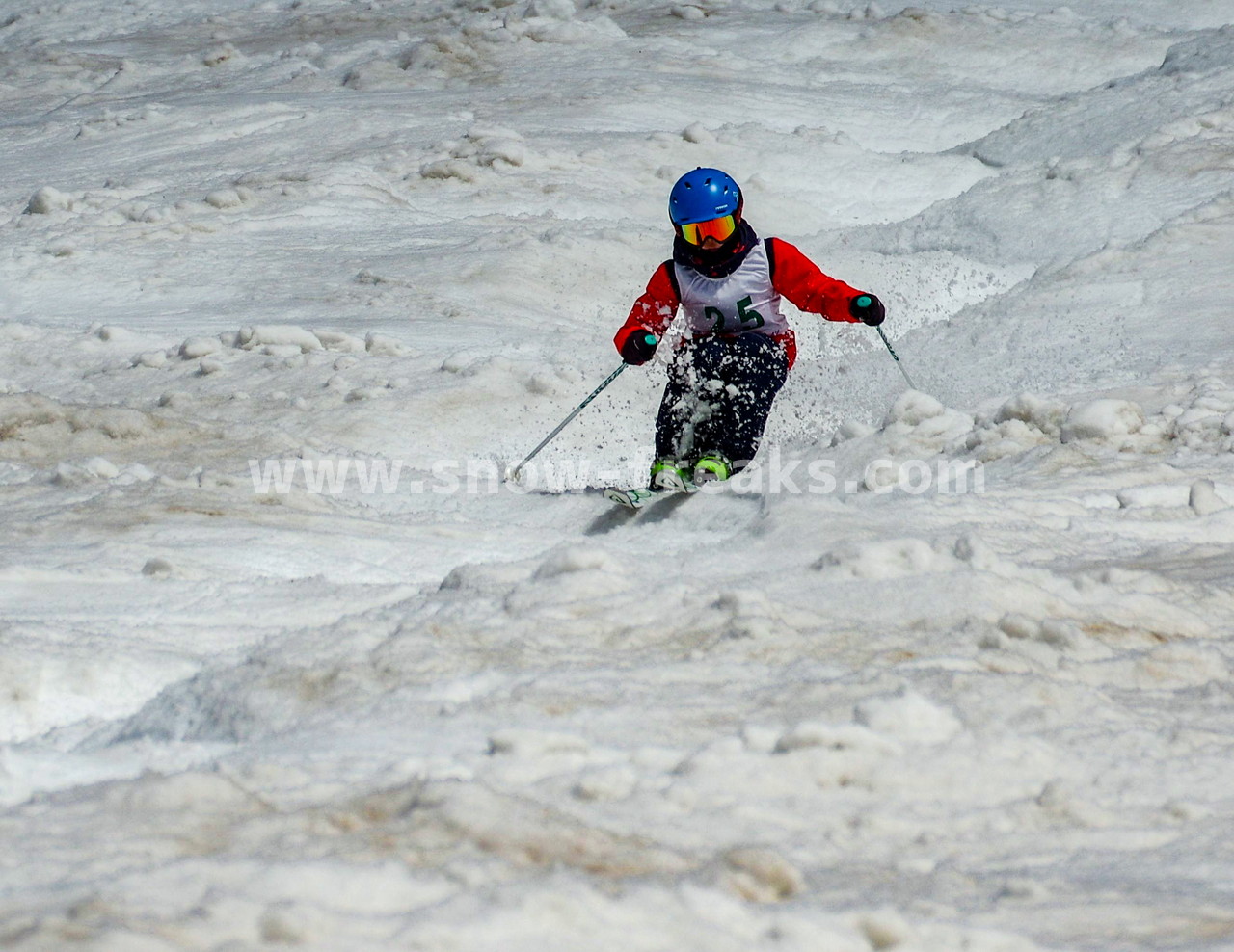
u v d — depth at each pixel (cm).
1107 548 2067
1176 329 3794
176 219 6594
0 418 3225
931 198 7600
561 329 4994
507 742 1138
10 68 11906
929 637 1512
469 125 8606
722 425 2781
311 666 1441
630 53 10688
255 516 2495
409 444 3678
